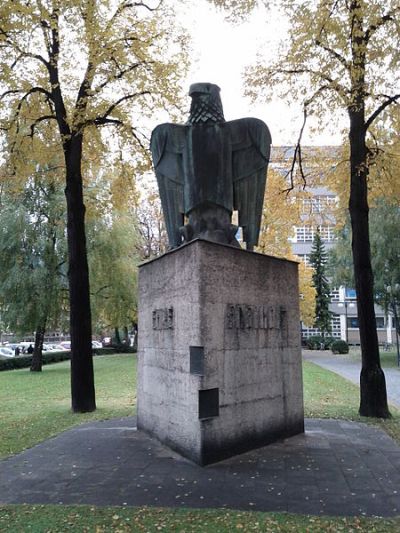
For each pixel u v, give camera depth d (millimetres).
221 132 7977
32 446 7902
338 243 32250
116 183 14875
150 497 5320
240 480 5840
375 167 12242
